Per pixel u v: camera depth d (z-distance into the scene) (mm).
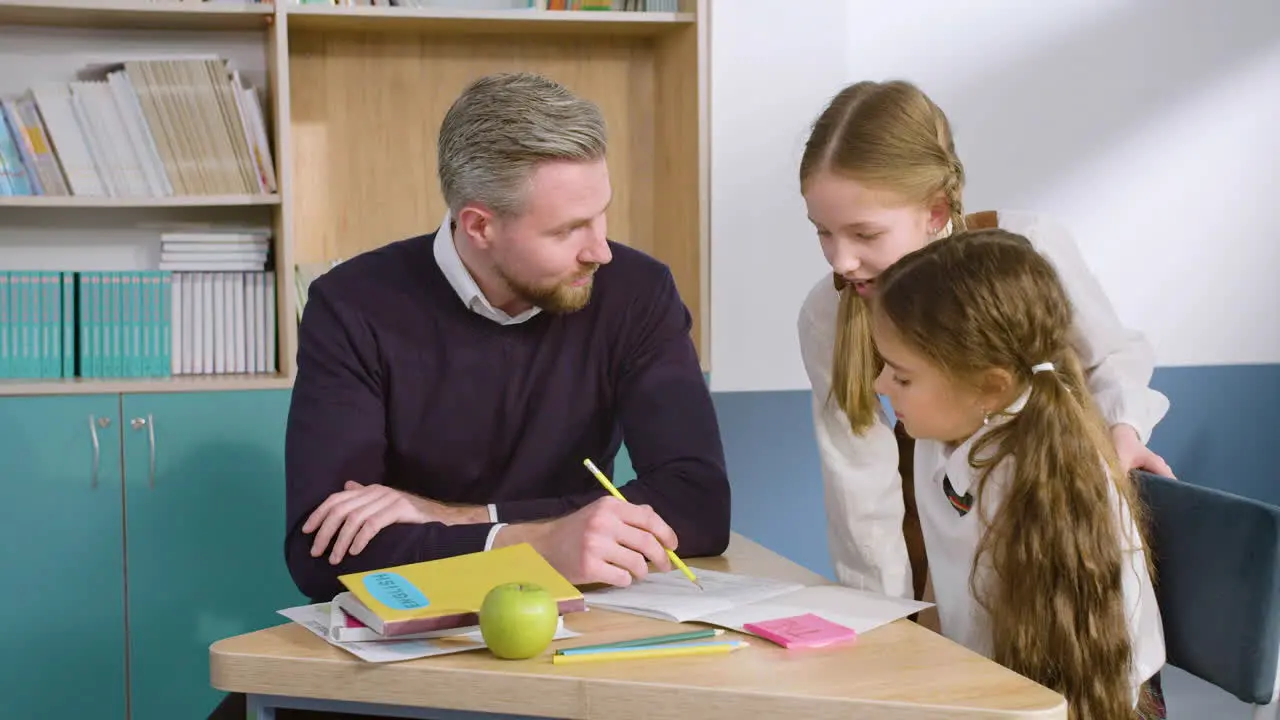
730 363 2992
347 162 3041
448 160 1690
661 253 3182
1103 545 1322
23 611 2648
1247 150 3506
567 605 1313
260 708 1242
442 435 1821
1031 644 1330
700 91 2889
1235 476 3588
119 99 2756
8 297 2734
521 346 1823
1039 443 1340
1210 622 1457
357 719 1452
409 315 1795
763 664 1187
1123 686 1332
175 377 2797
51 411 2639
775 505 3316
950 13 3305
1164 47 3432
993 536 1364
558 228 1653
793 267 3006
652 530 1517
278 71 2729
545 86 1651
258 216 3002
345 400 1731
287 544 1646
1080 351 1824
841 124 1681
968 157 3355
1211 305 3527
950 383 1410
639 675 1154
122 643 2697
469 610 1251
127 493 2682
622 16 2904
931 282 1414
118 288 2791
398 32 3027
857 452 1746
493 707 1169
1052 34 3365
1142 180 3455
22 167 2730
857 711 1086
